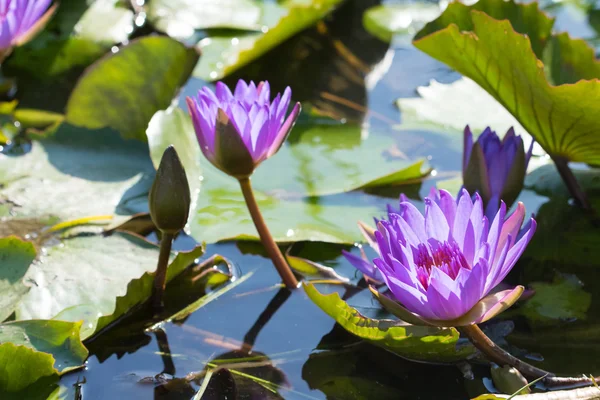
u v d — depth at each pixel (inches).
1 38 90.8
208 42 100.9
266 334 82.2
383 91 97.7
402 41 103.1
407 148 92.2
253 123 82.0
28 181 88.4
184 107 94.7
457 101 95.0
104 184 88.9
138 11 103.1
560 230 86.7
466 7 89.6
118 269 84.0
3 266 83.0
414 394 79.7
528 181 89.3
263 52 99.7
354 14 106.3
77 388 79.9
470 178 84.7
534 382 78.7
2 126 93.4
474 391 79.6
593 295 83.3
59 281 83.1
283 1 105.7
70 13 101.9
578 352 80.8
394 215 79.0
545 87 83.4
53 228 85.7
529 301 83.0
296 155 91.2
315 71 100.0
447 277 77.2
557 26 102.1
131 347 81.7
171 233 82.2
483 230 78.3
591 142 84.9
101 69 92.9
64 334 80.4
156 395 79.7
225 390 79.8
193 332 82.4
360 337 81.8
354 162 90.5
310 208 87.7
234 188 88.8
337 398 79.6
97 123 92.7
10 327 80.5
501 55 84.7
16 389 78.9
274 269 85.4
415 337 79.5
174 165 81.4
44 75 99.2
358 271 85.0
